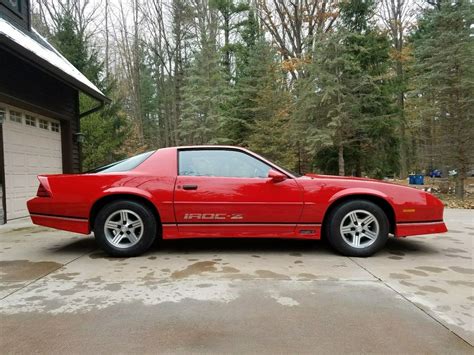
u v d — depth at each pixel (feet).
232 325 7.40
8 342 6.71
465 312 8.03
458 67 35.50
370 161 42.75
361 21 43.09
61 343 6.67
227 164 13.43
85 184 12.94
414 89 44.42
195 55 65.21
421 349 6.43
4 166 21.76
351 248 13.00
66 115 29.07
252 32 75.00
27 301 8.70
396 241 15.80
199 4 82.07
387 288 9.62
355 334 7.00
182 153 13.55
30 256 13.21
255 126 55.93
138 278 10.51
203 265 11.92
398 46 75.97
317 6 71.20
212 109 60.75
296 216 13.05
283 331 7.13
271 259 12.71
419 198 13.08
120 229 13.09
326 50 37.93
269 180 13.05
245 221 13.01
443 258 12.87
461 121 36.09
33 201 13.19
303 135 40.86
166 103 91.50
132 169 13.23
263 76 57.16
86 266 11.81
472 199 35.58
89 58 60.95
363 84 37.65
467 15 34.78
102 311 8.11
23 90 22.88
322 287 9.70
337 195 13.01
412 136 67.10
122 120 60.13
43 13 74.95
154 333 7.06
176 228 13.03
